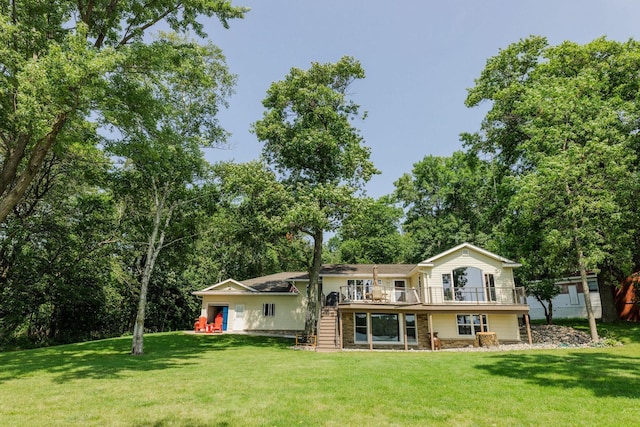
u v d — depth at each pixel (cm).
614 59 2248
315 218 2038
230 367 1262
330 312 2314
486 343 2017
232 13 1596
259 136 2448
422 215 4503
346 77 2511
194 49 1596
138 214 2238
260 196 2211
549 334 2166
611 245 1831
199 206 2205
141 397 812
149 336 2623
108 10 1486
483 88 2783
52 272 2717
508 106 2489
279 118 2464
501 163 2823
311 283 2411
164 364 1352
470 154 2928
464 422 634
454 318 2209
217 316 2953
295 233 2495
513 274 2405
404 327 2061
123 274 3167
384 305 2050
